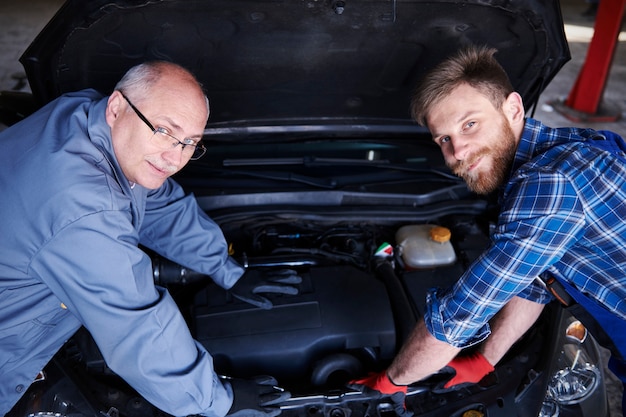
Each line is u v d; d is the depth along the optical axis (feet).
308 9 6.52
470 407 6.15
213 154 9.15
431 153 9.59
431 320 5.25
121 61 7.03
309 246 8.24
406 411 6.05
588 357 7.01
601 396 6.79
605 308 5.49
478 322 5.11
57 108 5.66
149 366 5.25
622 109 21.01
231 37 7.03
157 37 6.79
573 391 6.64
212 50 7.27
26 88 19.66
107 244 5.04
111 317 5.11
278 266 7.59
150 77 5.34
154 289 5.43
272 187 8.61
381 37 7.27
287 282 7.13
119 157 5.55
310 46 7.38
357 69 7.97
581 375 6.77
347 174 9.05
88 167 5.17
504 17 6.81
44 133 5.38
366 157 9.48
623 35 27.99
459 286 5.10
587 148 5.09
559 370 6.70
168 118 5.31
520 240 4.77
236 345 6.56
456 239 8.34
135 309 5.17
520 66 7.77
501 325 6.73
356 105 8.88
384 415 6.20
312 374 6.46
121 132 5.43
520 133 5.42
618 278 5.24
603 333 5.79
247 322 6.73
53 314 5.77
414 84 8.36
